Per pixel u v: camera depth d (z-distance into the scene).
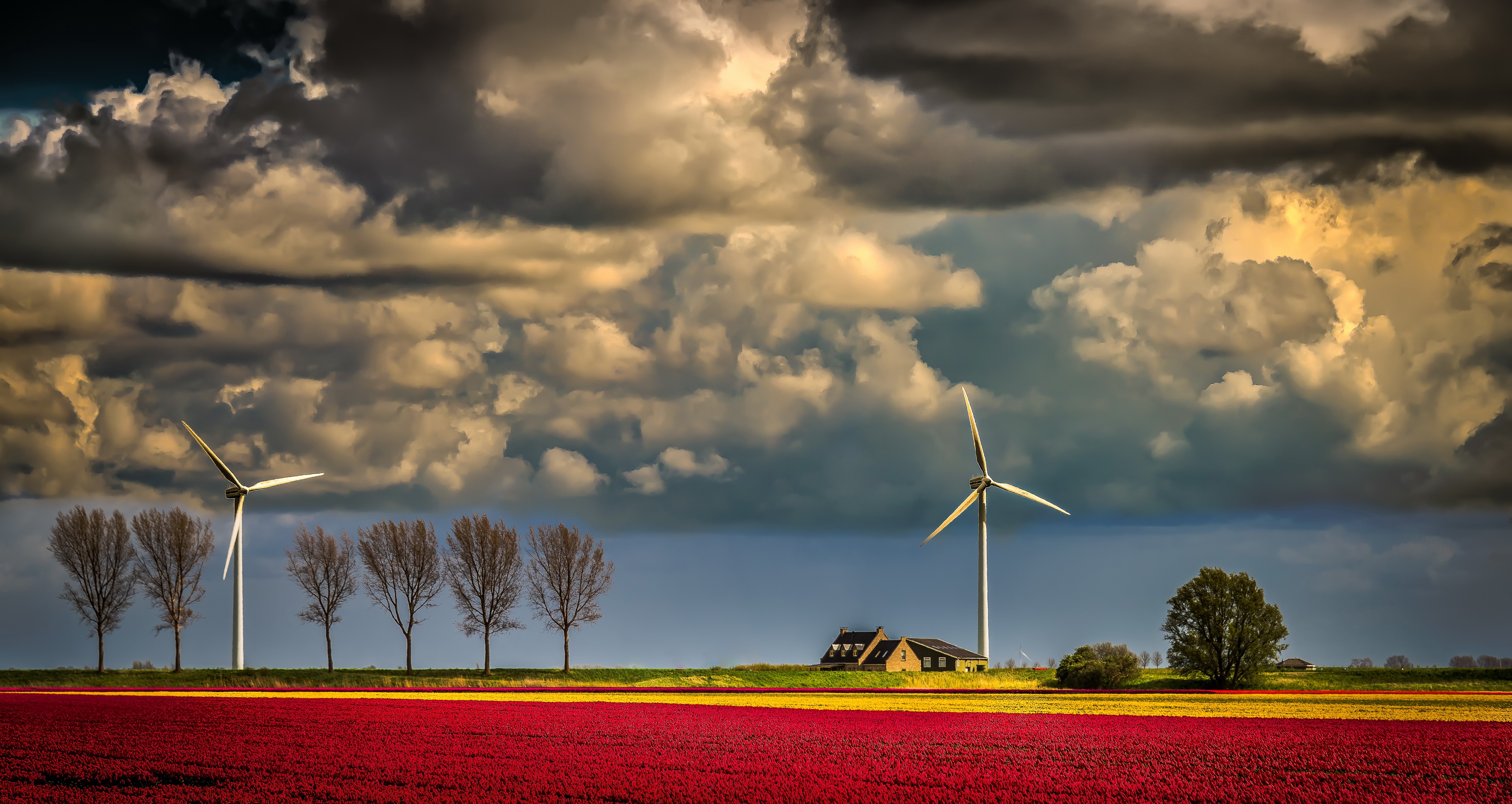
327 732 69.38
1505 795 46.91
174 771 52.78
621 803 45.00
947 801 45.12
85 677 133.00
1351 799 45.88
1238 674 134.12
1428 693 118.00
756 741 64.94
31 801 45.44
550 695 110.75
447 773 52.31
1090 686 133.50
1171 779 50.66
